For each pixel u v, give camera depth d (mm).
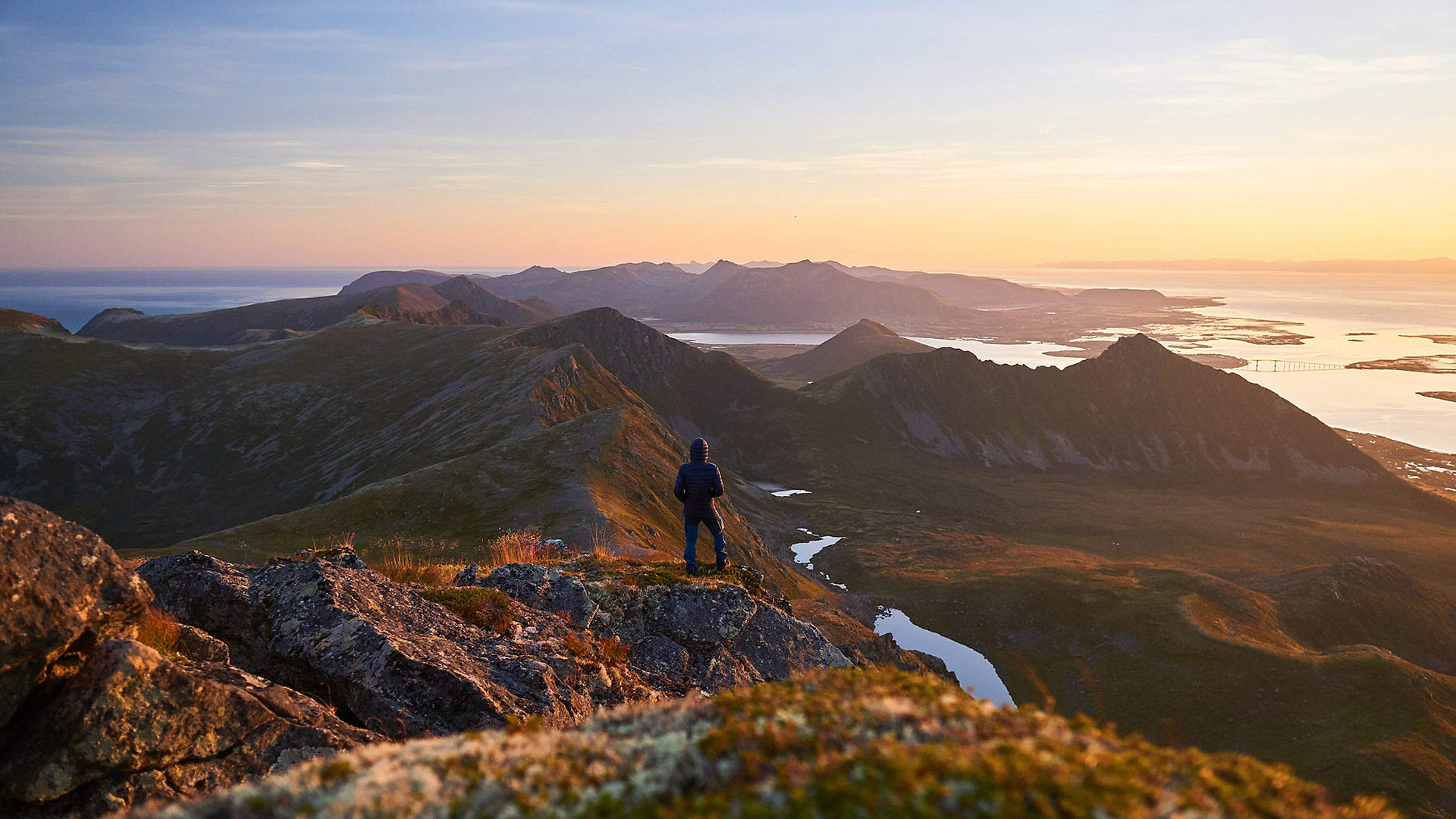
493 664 10695
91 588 7453
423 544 62500
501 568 14742
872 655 83125
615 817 3496
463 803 3918
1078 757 3678
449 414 183625
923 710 4512
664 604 14594
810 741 4035
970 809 3105
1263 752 84625
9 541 7055
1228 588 122750
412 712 9281
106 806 6730
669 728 4852
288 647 9938
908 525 189500
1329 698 89438
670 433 143250
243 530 78250
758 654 14641
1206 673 97812
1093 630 113125
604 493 90688
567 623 13250
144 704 7090
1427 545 188750
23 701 6797
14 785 6516
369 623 10109
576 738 4934
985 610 123438
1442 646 122000
